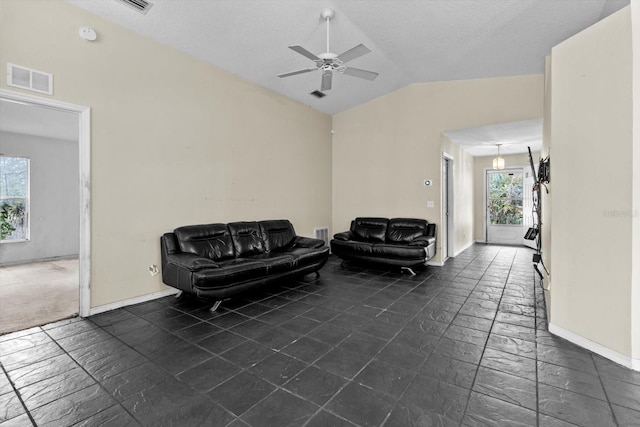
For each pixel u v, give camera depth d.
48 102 2.79
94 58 3.10
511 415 1.61
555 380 1.92
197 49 3.85
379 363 2.14
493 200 8.55
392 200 5.91
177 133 3.84
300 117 5.82
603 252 2.20
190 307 3.32
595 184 2.25
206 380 1.95
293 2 3.11
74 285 4.18
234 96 4.56
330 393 1.81
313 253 4.25
